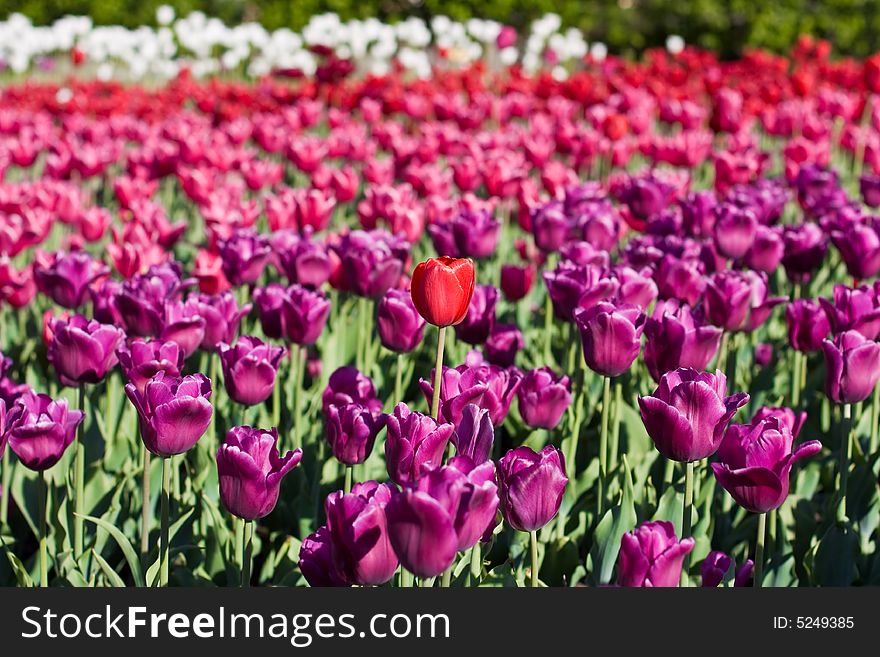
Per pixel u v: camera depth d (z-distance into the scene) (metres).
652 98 10.45
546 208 4.77
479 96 9.74
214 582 3.29
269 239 4.68
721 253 4.40
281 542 3.58
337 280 4.41
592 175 8.38
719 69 12.45
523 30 19.38
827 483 4.19
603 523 3.12
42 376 4.62
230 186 6.31
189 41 15.05
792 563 3.38
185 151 6.92
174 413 2.61
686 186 6.82
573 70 16.23
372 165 6.33
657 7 19.75
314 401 3.94
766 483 2.47
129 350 3.06
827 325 3.73
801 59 13.78
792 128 8.83
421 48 17.81
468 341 3.66
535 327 5.44
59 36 15.62
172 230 5.20
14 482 3.55
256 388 3.07
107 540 3.37
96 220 5.45
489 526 2.74
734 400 2.63
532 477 2.40
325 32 15.23
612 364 3.02
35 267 4.04
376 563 2.13
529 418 3.20
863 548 3.69
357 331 4.84
